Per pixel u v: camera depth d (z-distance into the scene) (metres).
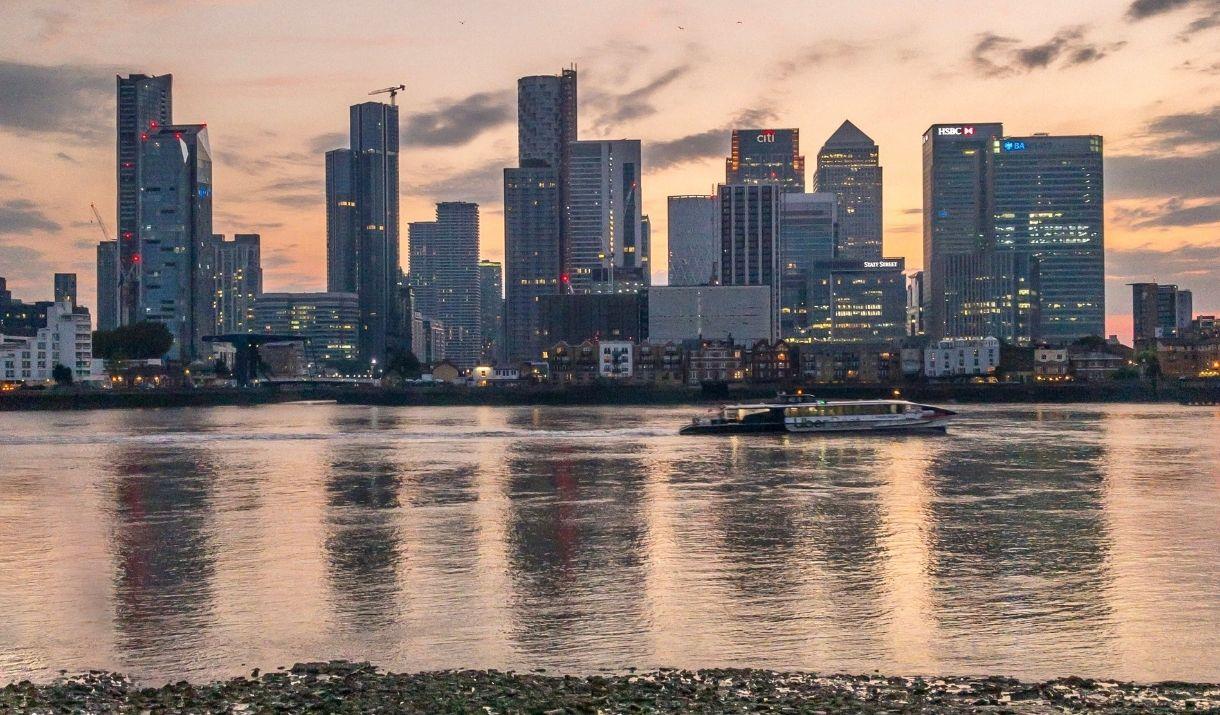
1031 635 49.31
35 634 49.84
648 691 37.84
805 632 49.84
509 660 45.66
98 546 71.69
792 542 72.31
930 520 81.31
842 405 174.25
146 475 112.00
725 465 121.06
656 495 95.81
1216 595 56.62
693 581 60.47
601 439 160.88
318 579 61.25
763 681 39.78
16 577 62.16
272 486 102.75
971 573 62.25
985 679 40.66
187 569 64.19
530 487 101.62
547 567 64.38
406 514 85.19
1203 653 46.44
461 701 36.28
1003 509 86.69
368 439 162.88
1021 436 163.75
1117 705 36.22
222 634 49.91
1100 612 53.31
